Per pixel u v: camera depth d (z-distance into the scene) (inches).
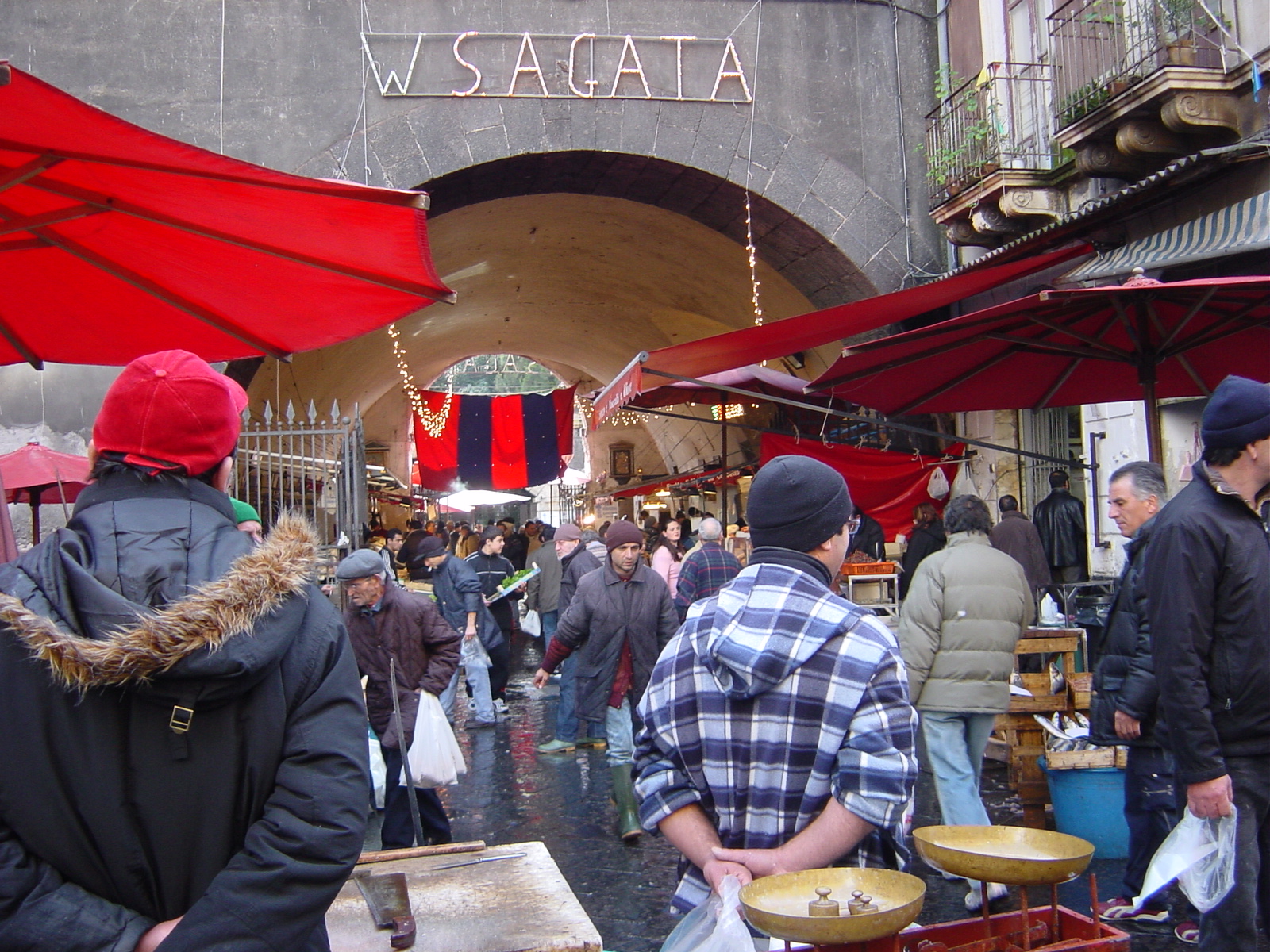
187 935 63.1
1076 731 228.8
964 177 426.0
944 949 87.7
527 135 437.1
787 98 461.1
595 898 212.8
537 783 313.0
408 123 430.0
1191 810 123.4
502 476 972.6
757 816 87.0
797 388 476.7
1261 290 202.5
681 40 450.3
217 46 421.7
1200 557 123.5
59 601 64.8
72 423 406.0
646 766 94.3
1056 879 84.7
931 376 275.9
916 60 474.0
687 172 456.8
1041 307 214.5
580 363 1173.1
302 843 66.4
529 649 730.2
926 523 443.5
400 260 149.3
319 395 813.9
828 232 461.1
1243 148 294.2
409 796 195.9
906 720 86.8
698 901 91.7
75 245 147.5
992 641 203.0
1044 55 411.5
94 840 65.6
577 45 441.7
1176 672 123.3
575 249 705.6
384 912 104.0
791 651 87.4
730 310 686.5
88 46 414.6
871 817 83.0
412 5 433.4
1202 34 336.2
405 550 591.5
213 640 63.7
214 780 66.9
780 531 93.0
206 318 168.1
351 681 73.2
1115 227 372.2
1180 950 170.1
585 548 380.5
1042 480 452.1
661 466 1279.5
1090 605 315.3
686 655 93.6
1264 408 122.6
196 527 71.1
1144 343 220.4
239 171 122.0
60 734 65.1
